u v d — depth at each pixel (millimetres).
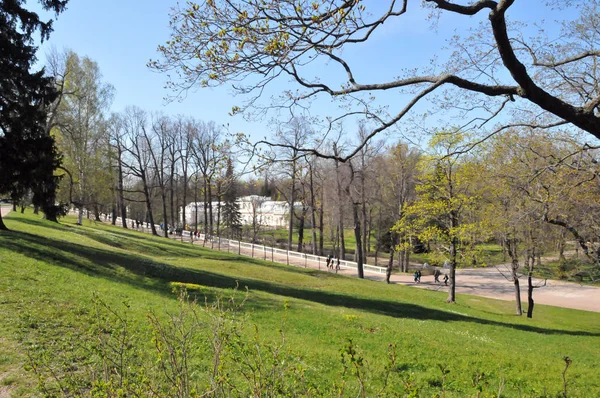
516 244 25078
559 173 12891
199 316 11695
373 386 8391
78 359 7754
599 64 11266
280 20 5277
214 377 3959
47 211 23984
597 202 14820
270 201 84125
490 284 42188
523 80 5289
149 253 32469
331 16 5293
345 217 45156
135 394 3707
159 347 4359
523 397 9211
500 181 16875
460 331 17844
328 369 9344
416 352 12000
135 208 85875
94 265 18516
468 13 5391
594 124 5434
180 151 60875
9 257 15391
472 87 5734
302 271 35312
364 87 6113
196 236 63906
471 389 9164
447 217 27172
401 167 36094
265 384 4059
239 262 35156
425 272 48562
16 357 7730
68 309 10836
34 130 20984
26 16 20688
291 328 13609
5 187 20516
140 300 13727
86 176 40688
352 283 32438
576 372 11734
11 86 20312
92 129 40844
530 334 20188
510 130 13773
